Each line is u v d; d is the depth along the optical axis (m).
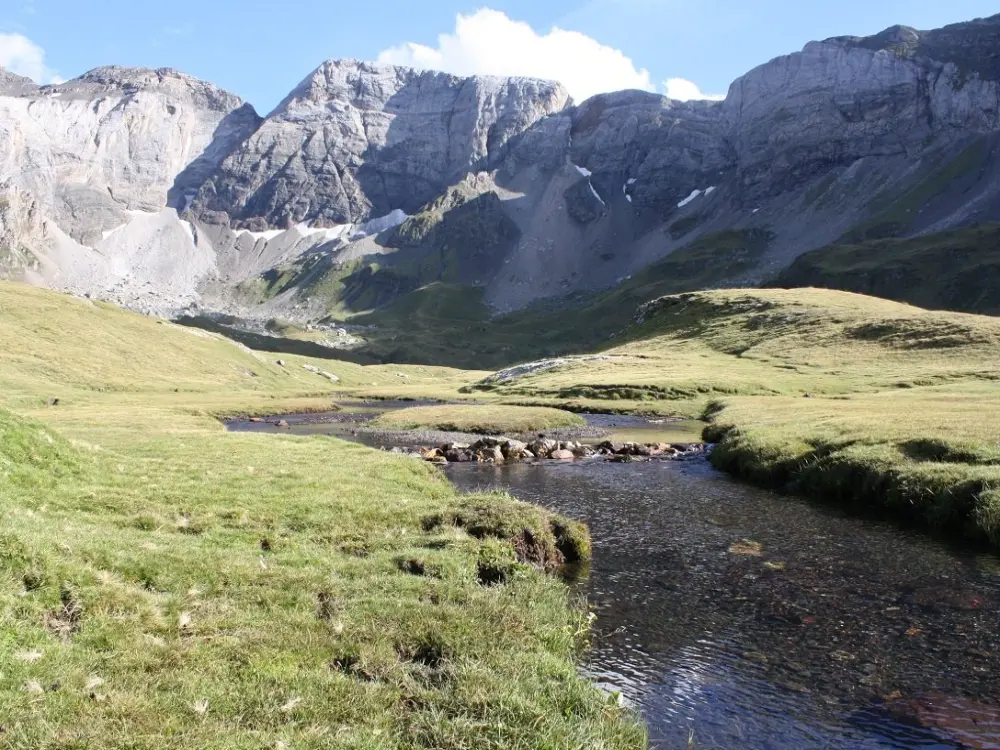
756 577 20.64
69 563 13.41
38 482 20.73
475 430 70.94
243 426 81.12
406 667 12.54
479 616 15.00
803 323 148.62
